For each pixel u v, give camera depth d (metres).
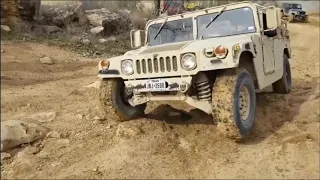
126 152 4.13
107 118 5.36
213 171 3.76
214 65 4.09
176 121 5.31
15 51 11.97
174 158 4.04
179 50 4.33
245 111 4.55
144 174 3.64
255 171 3.75
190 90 4.48
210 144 4.44
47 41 14.23
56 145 4.39
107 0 22.08
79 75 10.45
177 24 5.82
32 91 7.77
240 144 4.47
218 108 4.18
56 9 17.80
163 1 21.61
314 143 4.44
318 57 14.07
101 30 17.05
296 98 6.95
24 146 4.32
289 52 7.65
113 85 5.11
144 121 5.08
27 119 5.34
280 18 5.19
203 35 5.51
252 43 4.77
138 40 6.04
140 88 4.60
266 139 4.70
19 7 15.00
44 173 3.68
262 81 5.32
